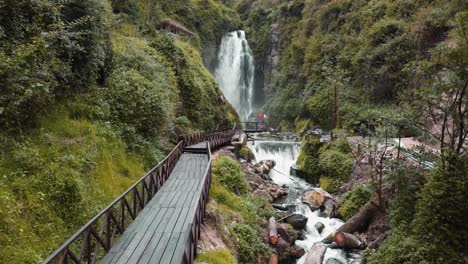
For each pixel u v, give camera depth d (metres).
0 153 5.23
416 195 8.16
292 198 14.20
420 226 7.02
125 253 5.06
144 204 7.36
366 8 26.72
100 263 4.71
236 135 22.69
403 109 11.01
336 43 28.22
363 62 23.02
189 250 4.85
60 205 5.30
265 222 10.17
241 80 43.72
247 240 8.32
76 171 6.11
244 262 7.57
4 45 5.61
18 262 3.89
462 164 7.11
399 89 19.34
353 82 24.05
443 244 6.45
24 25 6.20
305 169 17.27
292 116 31.73
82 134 7.65
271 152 21.16
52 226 4.88
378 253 7.87
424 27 18.83
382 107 19.83
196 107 19.33
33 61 5.92
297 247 9.70
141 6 27.66
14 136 5.77
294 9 39.78
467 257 6.26
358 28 27.05
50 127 6.88
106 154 8.01
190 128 17.27
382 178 11.22
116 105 9.72
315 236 10.77
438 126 11.26
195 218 5.72
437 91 8.21
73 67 8.44
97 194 6.57
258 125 35.47
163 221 6.38
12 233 4.21
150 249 5.22
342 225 10.46
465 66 7.32
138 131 10.43
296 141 23.75
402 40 20.12
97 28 9.12
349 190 13.20
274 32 42.25
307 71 30.81
